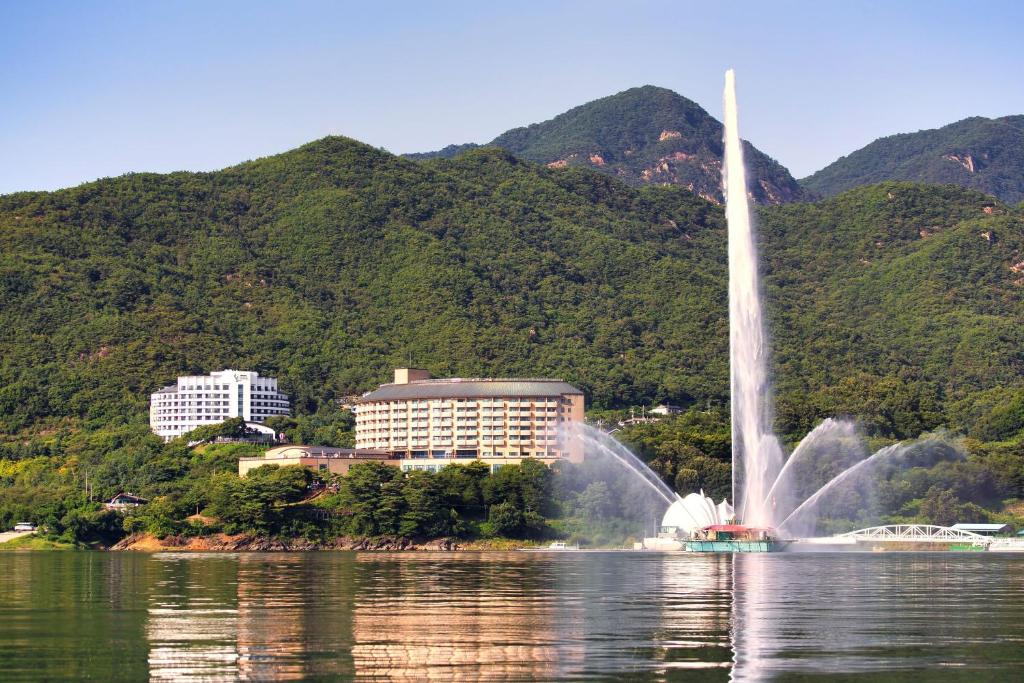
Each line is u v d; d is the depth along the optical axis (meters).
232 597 186.12
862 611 163.62
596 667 120.25
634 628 146.25
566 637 139.00
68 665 122.19
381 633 142.50
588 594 188.25
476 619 155.12
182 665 121.69
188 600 181.88
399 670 118.75
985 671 118.88
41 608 171.88
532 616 158.38
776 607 168.75
